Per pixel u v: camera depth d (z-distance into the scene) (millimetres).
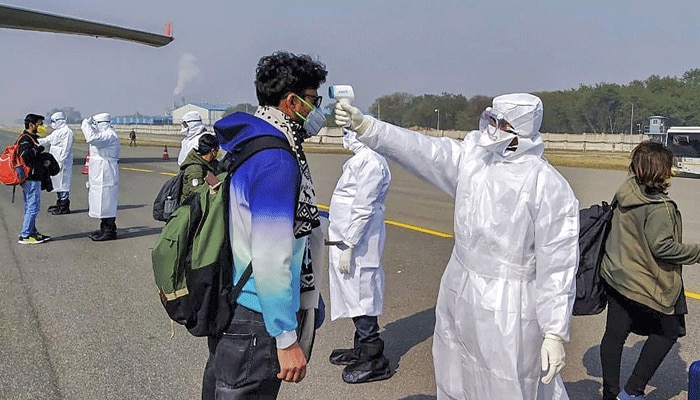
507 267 2652
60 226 10820
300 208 2371
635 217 3535
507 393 2629
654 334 3695
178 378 4363
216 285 2367
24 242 9188
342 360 4637
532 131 2664
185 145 7832
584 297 3479
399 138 2814
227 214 2355
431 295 6441
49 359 4699
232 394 2369
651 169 3486
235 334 2359
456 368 2893
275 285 2193
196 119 7809
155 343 5031
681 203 14648
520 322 2639
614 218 3680
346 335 5273
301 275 2523
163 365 4590
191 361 4664
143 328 5391
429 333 5309
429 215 12023
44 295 6414
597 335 5188
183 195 5793
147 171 22672
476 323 2686
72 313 5809
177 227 2375
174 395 4102
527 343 2652
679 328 3688
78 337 5168
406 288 6707
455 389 2902
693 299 6195
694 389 3209
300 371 2270
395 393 4148
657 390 4172
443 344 2939
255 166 2260
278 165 2246
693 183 21016
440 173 2859
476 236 2709
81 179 19672
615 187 17438
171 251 2355
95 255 8383
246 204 2289
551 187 2609
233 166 2344
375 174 4184
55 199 14625
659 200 3488
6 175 8859
